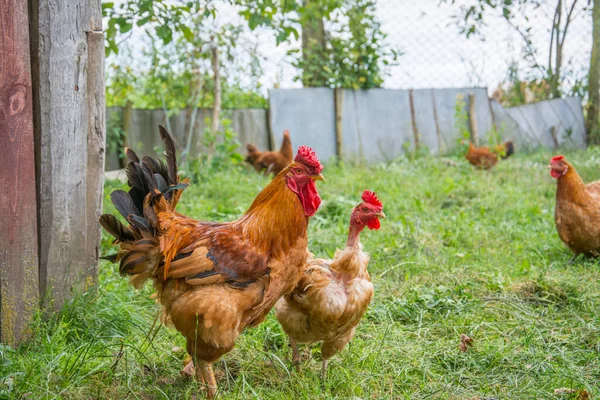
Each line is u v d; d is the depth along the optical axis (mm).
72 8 2086
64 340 2041
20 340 2037
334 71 5703
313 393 1942
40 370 1898
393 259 2766
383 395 1929
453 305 2365
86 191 2158
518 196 3799
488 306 2375
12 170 1993
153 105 5348
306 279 1969
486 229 3170
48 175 2092
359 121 5645
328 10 3846
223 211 3453
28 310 2049
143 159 1907
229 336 1839
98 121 2168
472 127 5922
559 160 2807
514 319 2297
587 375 1996
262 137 5398
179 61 4883
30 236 2037
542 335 2189
